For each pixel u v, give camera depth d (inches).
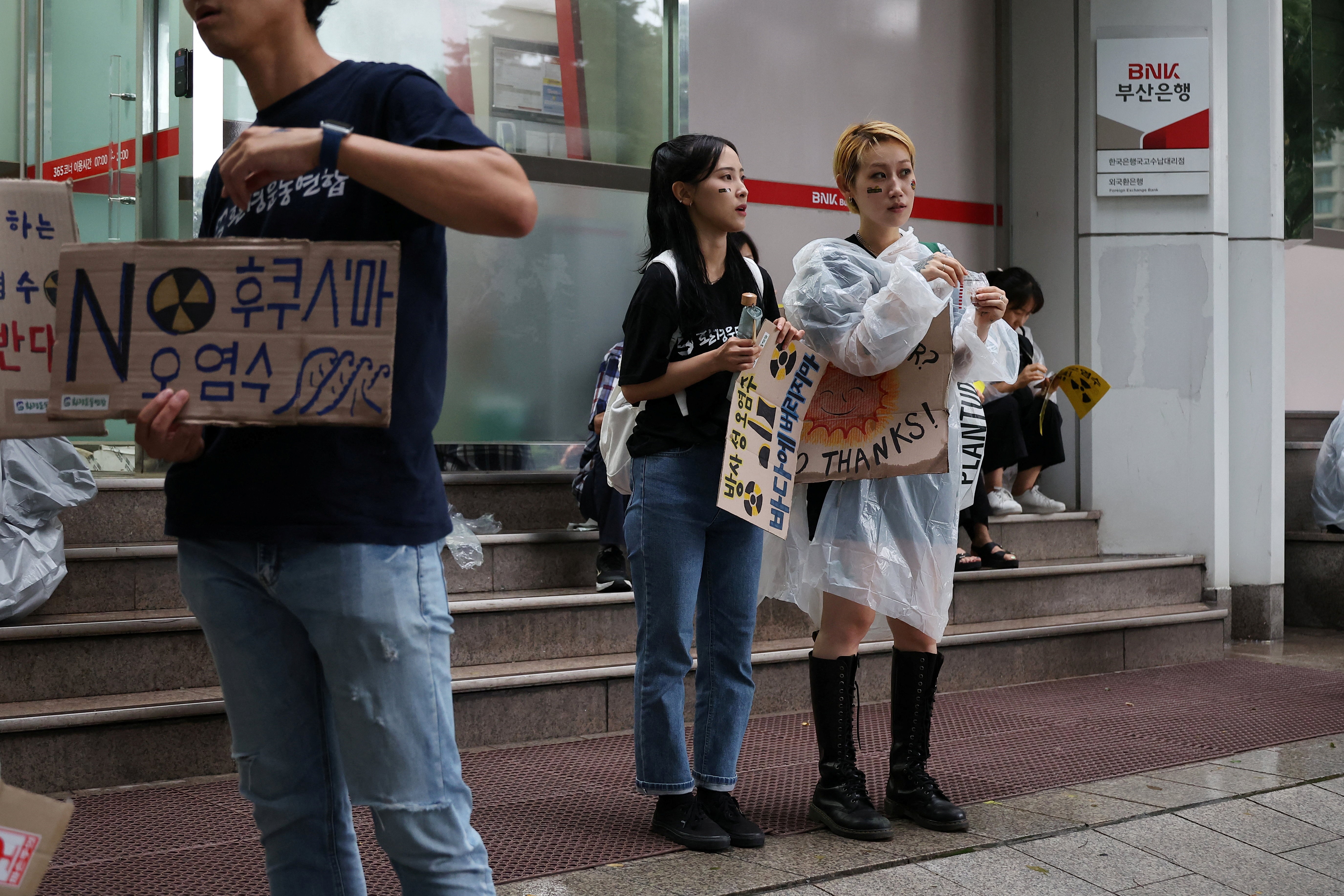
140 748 131.0
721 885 106.0
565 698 157.8
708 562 119.3
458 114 61.2
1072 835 122.9
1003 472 256.8
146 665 139.9
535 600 165.2
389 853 63.7
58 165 247.9
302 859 67.9
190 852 110.5
